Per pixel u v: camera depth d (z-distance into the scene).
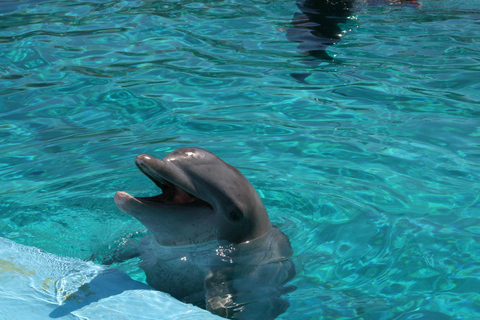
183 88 7.17
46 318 3.08
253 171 5.04
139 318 3.12
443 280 3.52
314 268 3.69
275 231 4.05
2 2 11.18
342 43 8.87
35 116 6.44
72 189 4.82
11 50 8.51
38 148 5.66
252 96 6.88
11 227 4.28
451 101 6.66
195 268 3.80
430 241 3.98
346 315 3.19
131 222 4.40
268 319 3.22
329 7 10.96
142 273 3.81
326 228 4.17
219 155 5.37
